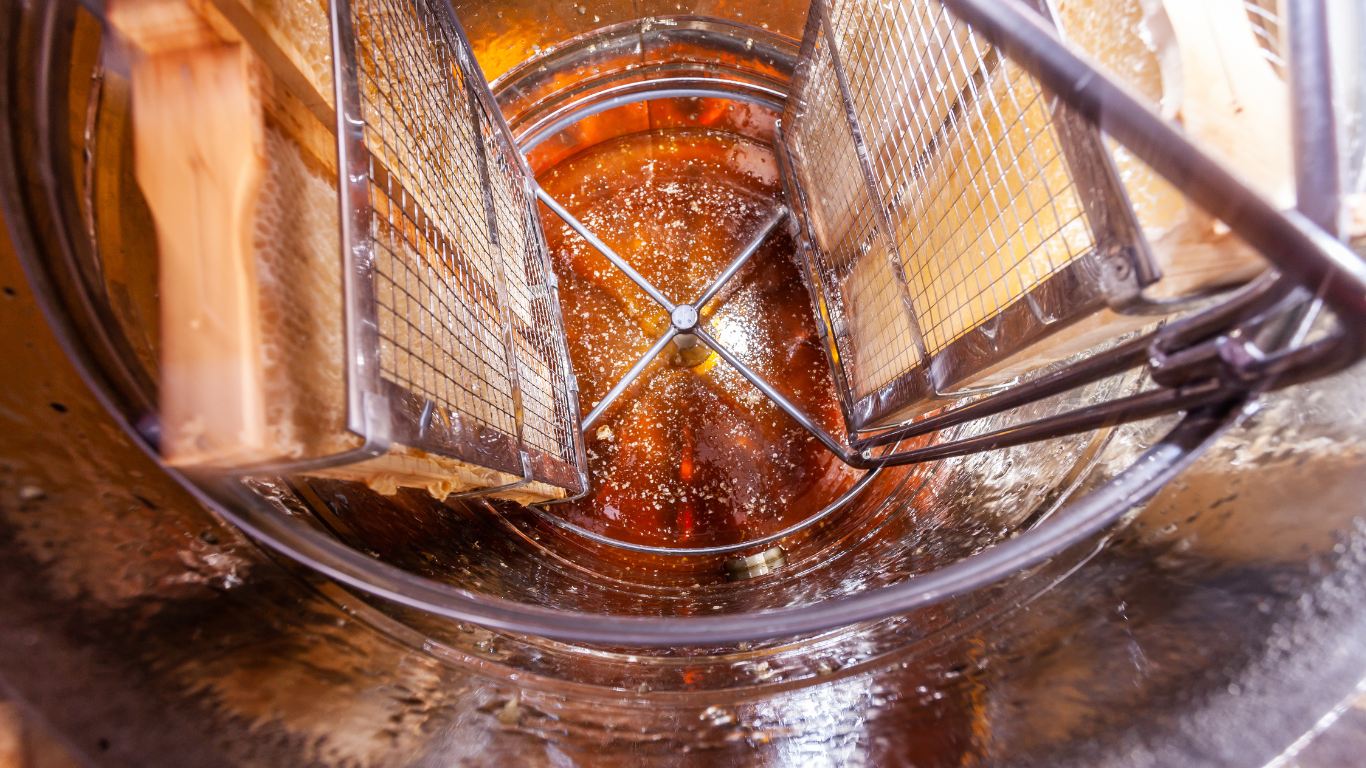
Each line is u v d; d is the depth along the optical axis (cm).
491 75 62
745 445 67
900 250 39
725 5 63
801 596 48
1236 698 22
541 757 27
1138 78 22
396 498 40
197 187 18
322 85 24
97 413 23
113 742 20
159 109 18
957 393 36
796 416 58
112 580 22
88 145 25
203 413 17
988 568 22
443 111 37
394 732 25
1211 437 21
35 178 23
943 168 32
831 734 28
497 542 51
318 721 24
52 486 22
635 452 67
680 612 51
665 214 73
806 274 61
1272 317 18
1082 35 24
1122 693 24
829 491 66
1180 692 23
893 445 59
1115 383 34
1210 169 14
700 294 71
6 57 23
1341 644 21
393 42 31
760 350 69
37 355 22
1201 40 20
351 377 19
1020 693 26
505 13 59
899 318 41
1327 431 24
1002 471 42
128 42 18
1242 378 18
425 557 38
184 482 21
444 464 27
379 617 29
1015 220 27
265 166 19
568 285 71
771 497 66
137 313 25
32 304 23
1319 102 14
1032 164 25
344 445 20
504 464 33
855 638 36
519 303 46
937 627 32
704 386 68
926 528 47
